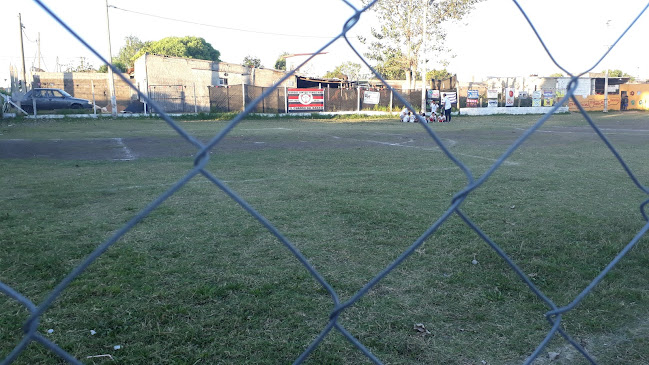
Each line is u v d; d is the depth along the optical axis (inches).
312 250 168.4
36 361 98.9
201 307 124.3
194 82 1322.6
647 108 1608.0
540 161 396.8
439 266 153.9
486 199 248.2
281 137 623.8
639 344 108.2
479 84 1850.4
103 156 421.1
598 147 504.4
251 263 155.9
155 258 159.5
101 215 214.2
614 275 146.6
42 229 191.0
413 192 265.3
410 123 968.3
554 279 144.0
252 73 1462.8
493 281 142.2
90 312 120.3
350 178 310.0
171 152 451.5
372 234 187.0
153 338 109.0
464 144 538.0
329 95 1223.5
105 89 1584.6
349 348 105.8
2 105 968.9
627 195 259.9
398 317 120.0
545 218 210.5
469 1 1221.1
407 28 1256.8
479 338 110.8
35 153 438.3
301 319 118.7
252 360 101.4
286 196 253.4
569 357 103.4
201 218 209.2
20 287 135.3
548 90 1444.4
